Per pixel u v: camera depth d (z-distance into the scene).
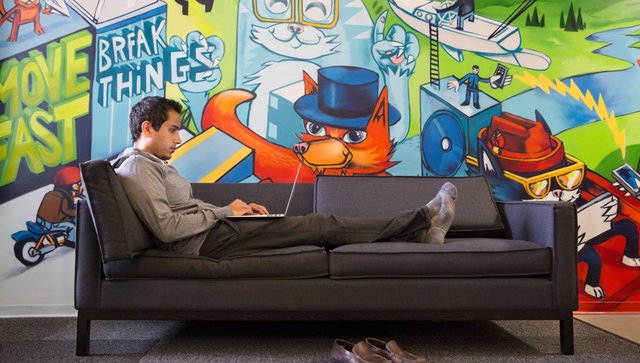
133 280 1.85
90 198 1.76
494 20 2.89
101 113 2.68
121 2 2.74
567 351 1.85
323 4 2.84
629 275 2.77
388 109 2.82
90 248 1.85
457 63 2.86
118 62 2.71
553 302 1.89
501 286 1.89
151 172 1.91
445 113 2.83
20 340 2.05
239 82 2.77
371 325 2.33
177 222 1.89
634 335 2.17
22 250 2.58
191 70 2.75
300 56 2.81
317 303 1.87
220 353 1.84
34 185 2.61
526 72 2.87
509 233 2.36
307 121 2.78
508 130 2.84
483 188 2.54
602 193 2.82
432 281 1.89
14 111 2.63
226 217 2.03
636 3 2.89
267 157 2.75
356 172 2.78
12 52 2.65
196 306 1.85
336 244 2.06
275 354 1.83
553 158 2.83
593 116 2.86
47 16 2.68
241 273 1.87
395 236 2.08
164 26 2.76
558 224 1.92
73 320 2.44
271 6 2.82
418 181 2.58
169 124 2.12
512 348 1.93
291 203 2.56
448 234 2.44
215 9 2.79
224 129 2.74
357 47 2.84
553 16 2.89
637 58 2.89
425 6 2.88
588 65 2.88
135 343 1.99
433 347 1.94
